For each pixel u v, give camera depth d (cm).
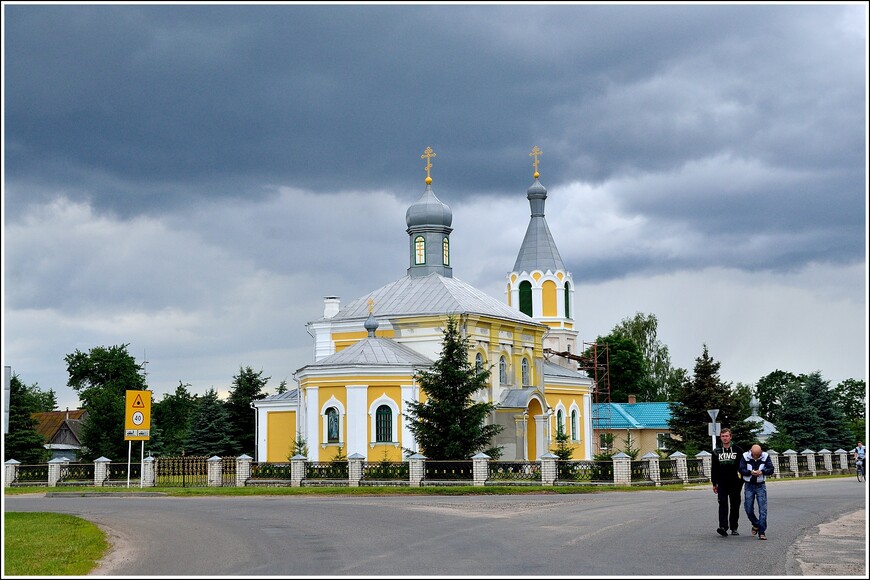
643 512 2925
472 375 5066
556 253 9469
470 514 2933
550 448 6962
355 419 5881
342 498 3991
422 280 7050
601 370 11562
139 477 5281
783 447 7856
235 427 8219
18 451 7769
